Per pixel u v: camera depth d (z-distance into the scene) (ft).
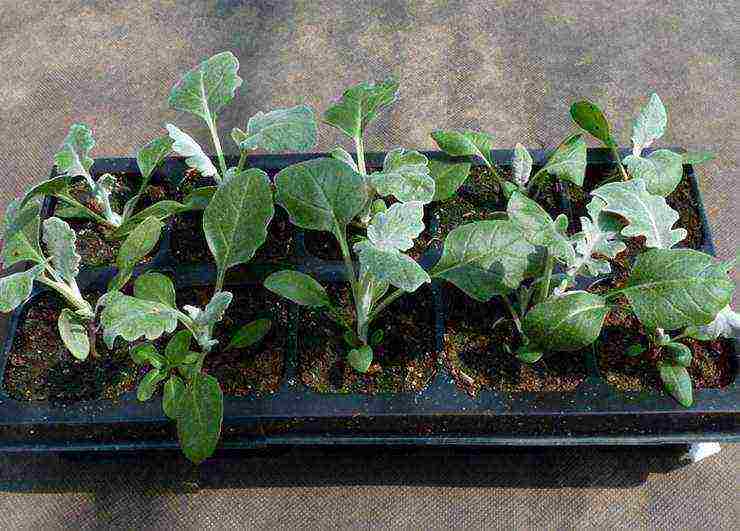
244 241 1.07
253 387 1.08
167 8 1.70
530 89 1.54
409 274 0.92
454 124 1.51
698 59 1.56
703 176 1.41
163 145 1.19
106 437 1.09
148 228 1.05
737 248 1.34
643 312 0.98
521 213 1.02
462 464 1.18
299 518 1.15
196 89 1.17
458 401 1.06
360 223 1.19
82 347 1.08
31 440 1.09
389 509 1.15
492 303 1.13
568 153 1.16
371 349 1.07
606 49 1.58
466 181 1.23
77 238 1.21
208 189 1.15
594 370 1.07
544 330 0.99
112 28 1.68
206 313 0.99
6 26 1.69
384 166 1.10
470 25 1.63
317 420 1.07
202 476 1.18
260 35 1.65
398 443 1.07
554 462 1.17
